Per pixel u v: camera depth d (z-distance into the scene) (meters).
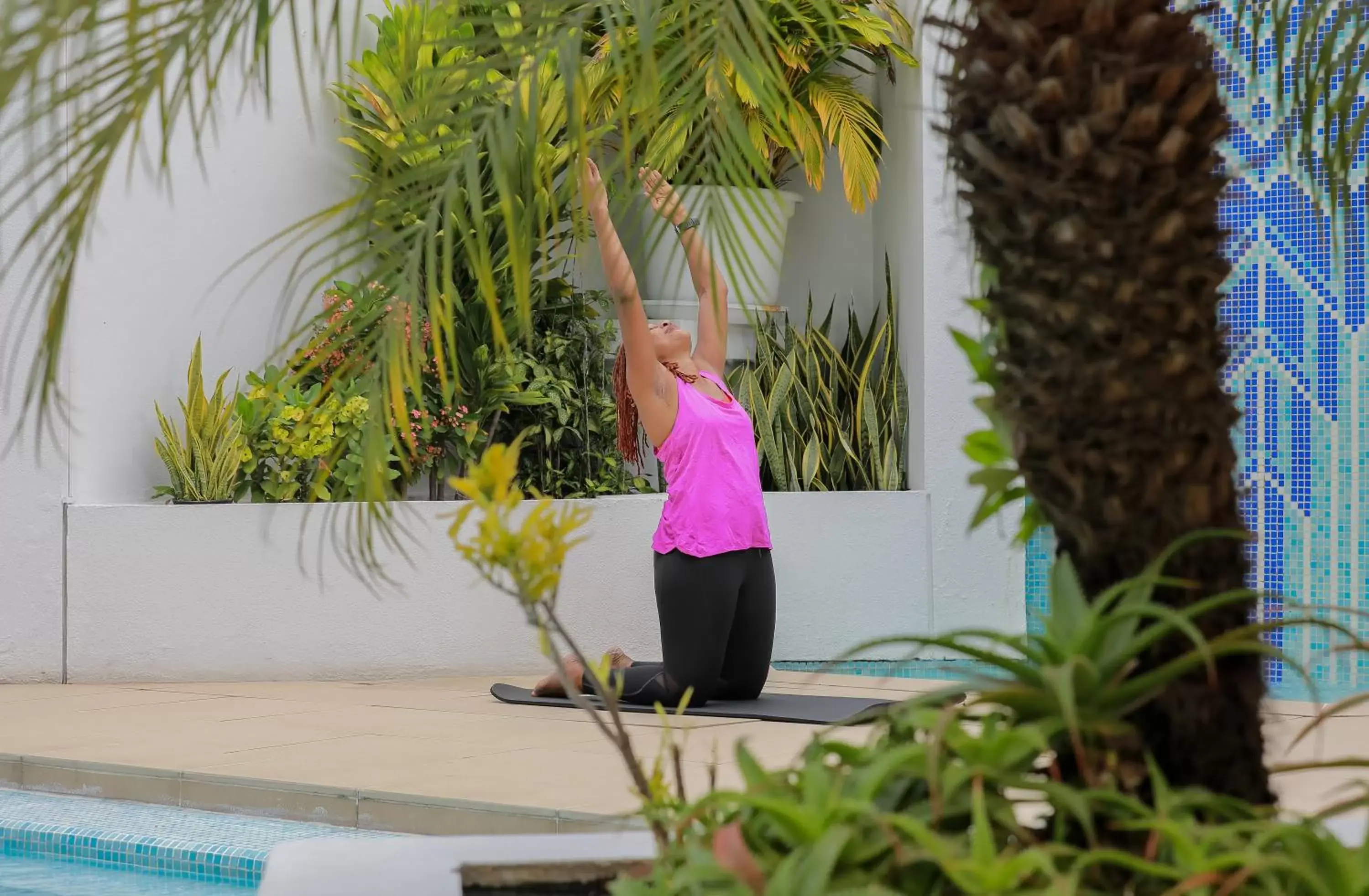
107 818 7.34
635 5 3.12
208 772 7.59
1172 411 2.28
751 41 3.24
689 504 10.03
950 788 1.98
